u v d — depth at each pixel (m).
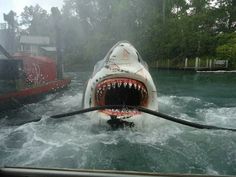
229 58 27.61
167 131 6.17
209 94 11.98
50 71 12.85
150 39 40.94
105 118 5.97
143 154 5.02
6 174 1.93
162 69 31.17
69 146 5.34
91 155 4.97
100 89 6.21
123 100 7.14
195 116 7.79
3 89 8.77
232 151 5.12
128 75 6.04
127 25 48.19
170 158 4.85
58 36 14.05
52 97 11.11
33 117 7.60
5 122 7.07
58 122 6.82
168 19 42.94
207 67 26.64
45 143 5.48
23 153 4.99
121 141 5.60
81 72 29.50
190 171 4.41
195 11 42.34
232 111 8.41
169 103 9.74
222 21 37.50
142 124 6.04
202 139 5.70
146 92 6.23
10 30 23.23
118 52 6.47
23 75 9.77
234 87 14.19
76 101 10.16
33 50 32.53
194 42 32.72
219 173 4.32
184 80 18.12
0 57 10.12
